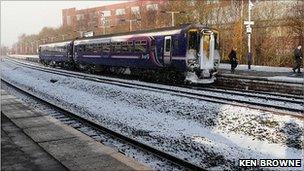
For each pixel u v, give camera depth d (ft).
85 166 25.25
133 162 25.90
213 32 76.54
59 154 27.89
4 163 26.16
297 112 45.65
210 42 76.28
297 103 52.06
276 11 146.92
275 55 132.16
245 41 133.18
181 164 27.86
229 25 144.97
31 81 101.86
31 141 31.86
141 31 90.38
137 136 37.81
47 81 100.27
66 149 29.12
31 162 26.35
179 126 41.91
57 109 52.16
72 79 95.30
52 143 30.86
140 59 89.10
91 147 29.50
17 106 51.19
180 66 76.33
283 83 64.75
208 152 32.01
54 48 156.35
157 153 30.45
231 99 55.16
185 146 33.81
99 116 48.62
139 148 32.35
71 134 33.60
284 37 132.36
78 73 120.88
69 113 47.91
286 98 56.49
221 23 149.69
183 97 56.59
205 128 41.11
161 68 82.58
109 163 25.72
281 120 40.09
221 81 77.77
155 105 54.19
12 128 37.14
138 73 93.30
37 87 86.22
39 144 30.63
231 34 137.59
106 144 34.53
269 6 148.97
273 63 131.54
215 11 157.69
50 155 27.81
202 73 75.97
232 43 134.51
